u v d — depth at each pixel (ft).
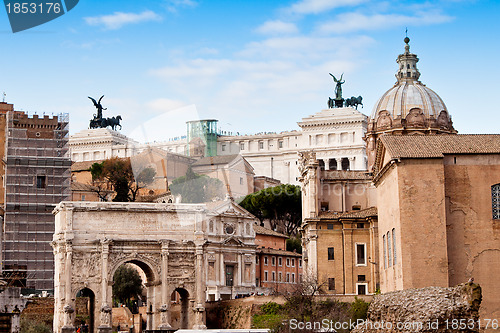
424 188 324.60
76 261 462.19
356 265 429.38
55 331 457.68
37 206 536.83
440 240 321.11
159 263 475.72
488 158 330.13
